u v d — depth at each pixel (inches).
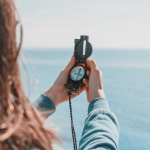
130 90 1365.7
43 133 17.7
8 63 16.4
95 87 41.7
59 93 45.3
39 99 38.8
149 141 603.8
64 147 18.9
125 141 616.7
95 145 23.3
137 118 831.1
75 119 688.4
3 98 16.2
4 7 16.5
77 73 48.4
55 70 1763.0
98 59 3659.0
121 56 4549.7
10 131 15.6
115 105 1038.4
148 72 2116.1
